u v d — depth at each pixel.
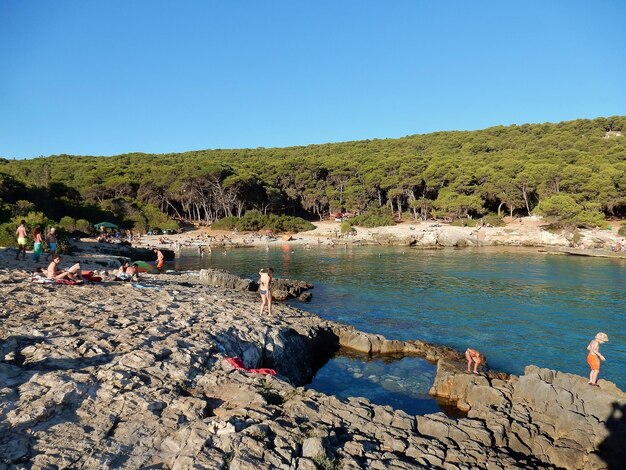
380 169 95.94
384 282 33.62
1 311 12.00
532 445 8.98
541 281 33.66
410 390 13.53
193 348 11.33
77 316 12.48
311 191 98.25
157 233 77.00
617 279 34.41
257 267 42.94
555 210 67.00
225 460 6.37
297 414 8.46
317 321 19.03
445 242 67.00
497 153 100.06
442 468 7.35
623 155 85.69
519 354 16.77
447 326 20.77
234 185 84.19
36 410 6.97
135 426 7.17
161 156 127.06
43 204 59.50
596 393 10.02
